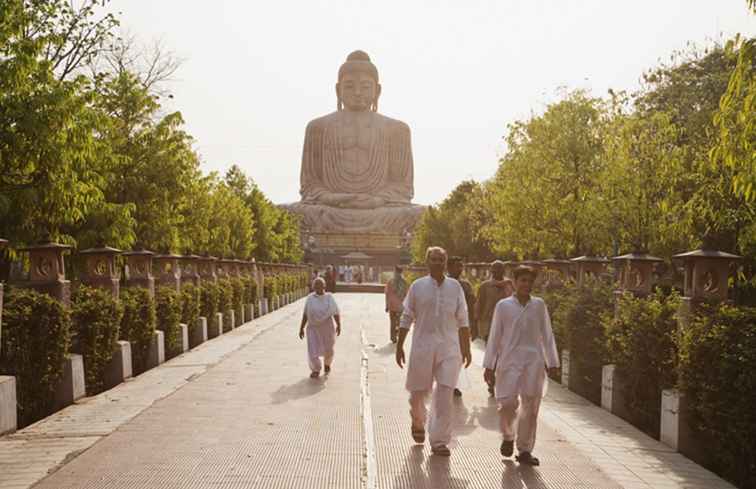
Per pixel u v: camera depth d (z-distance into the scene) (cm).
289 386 1207
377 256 9356
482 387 1241
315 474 675
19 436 820
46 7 1680
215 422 904
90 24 2045
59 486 631
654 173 1795
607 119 2327
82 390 1085
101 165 1833
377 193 10038
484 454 767
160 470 682
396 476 679
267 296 3653
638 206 1817
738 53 827
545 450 793
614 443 840
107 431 847
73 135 1515
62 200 1533
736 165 927
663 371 909
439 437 755
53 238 1606
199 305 2006
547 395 1188
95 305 1159
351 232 9488
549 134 2325
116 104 2211
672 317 926
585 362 1216
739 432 709
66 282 1097
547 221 2314
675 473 717
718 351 752
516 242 2427
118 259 1684
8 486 630
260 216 5172
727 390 732
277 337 2162
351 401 1068
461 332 788
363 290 6800
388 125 10269
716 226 1195
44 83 1499
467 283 1514
